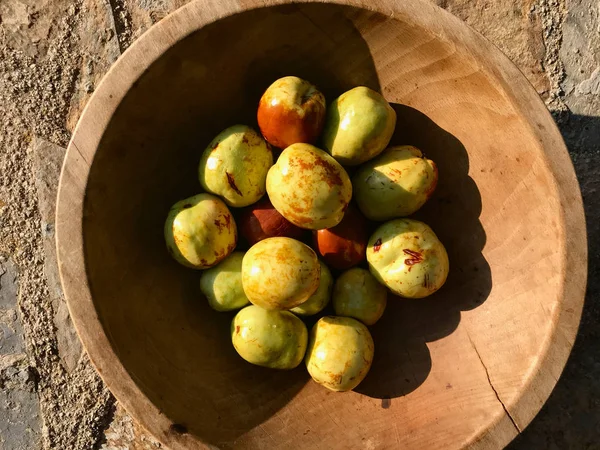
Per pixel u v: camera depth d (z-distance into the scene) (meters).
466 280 0.28
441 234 0.29
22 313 0.34
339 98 0.27
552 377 0.24
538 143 0.24
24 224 0.34
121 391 0.24
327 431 0.27
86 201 0.24
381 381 0.28
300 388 0.28
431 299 0.29
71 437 0.33
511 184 0.26
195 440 0.25
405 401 0.28
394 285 0.27
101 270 0.25
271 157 0.28
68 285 0.24
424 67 0.26
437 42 0.25
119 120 0.24
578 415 0.32
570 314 0.23
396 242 0.27
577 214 0.23
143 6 0.34
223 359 0.28
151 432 0.24
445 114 0.27
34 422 0.34
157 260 0.28
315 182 0.25
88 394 0.33
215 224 0.27
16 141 0.34
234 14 0.24
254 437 0.27
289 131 0.27
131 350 0.25
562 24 0.33
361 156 0.27
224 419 0.27
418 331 0.29
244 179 0.27
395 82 0.27
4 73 0.34
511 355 0.25
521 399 0.24
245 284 0.26
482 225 0.27
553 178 0.24
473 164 0.27
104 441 0.33
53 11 0.34
